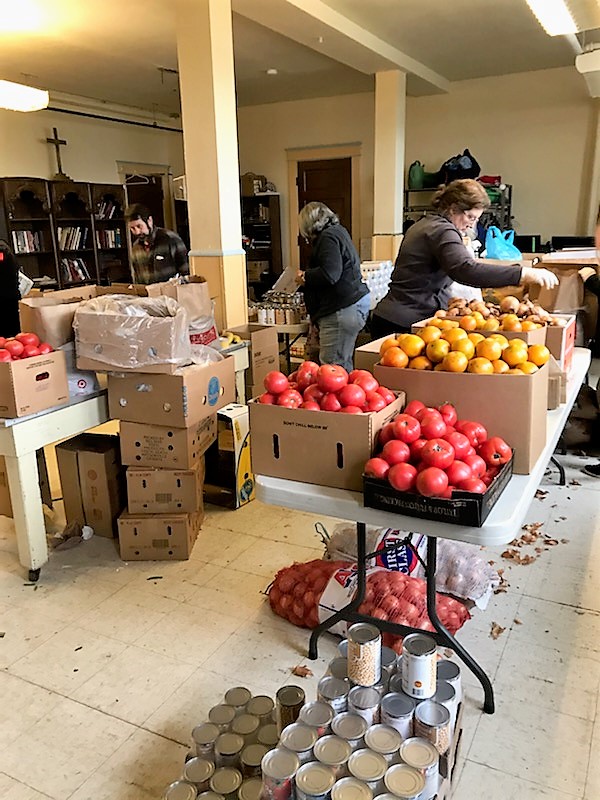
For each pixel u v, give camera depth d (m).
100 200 8.14
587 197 7.26
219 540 2.83
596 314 4.76
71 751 1.71
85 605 2.36
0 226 7.02
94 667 2.02
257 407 1.69
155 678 1.97
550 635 2.11
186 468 2.64
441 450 1.43
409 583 2.07
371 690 1.42
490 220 7.01
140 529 2.63
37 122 7.63
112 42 5.57
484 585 2.17
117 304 2.68
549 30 4.22
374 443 1.58
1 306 4.02
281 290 5.58
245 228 9.24
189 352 2.65
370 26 5.36
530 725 1.74
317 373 1.72
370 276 5.37
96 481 2.81
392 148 6.65
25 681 1.97
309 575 2.24
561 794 1.54
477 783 1.57
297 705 1.46
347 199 8.73
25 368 2.35
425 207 7.88
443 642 1.77
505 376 1.61
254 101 8.80
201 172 4.12
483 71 7.15
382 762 1.23
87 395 2.65
